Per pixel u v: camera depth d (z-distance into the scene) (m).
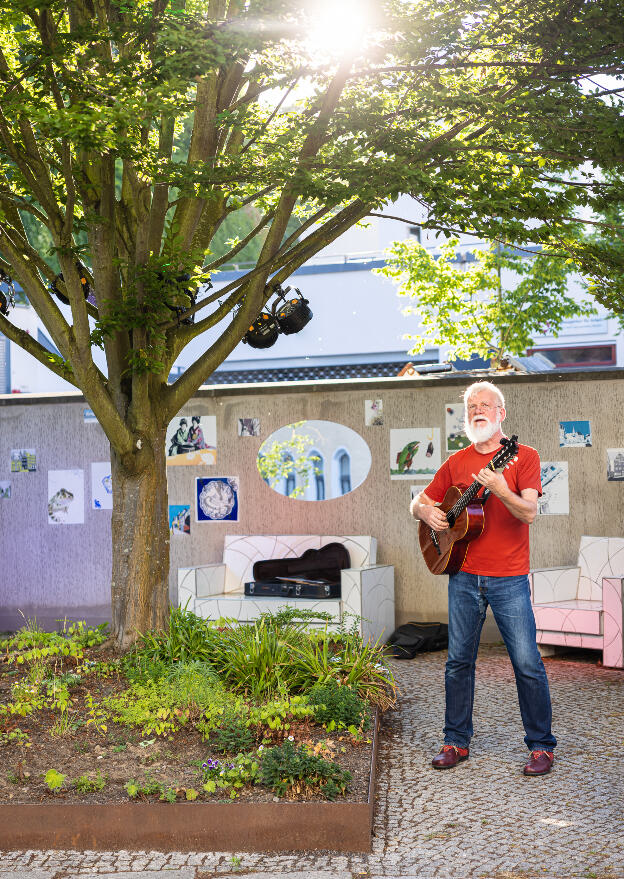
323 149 5.96
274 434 8.67
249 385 8.72
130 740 4.55
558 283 13.18
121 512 6.09
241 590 8.30
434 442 8.28
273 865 3.56
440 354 19.39
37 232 18.95
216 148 6.01
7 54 6.09
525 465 4.60
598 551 7.52
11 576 9.20
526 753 4.86
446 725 4.77
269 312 7.05
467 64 5.48
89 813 3.77
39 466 9.14
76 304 5.36
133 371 5.86
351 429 8.50
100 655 5.89
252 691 5.18
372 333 20.02
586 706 5.80
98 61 5.26
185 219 5.96
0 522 9.22
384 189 5.03
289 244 5.99
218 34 4.85
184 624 6.05
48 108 4.93
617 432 7.82
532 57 5.88
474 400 4.69
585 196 5.84
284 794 3.88
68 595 9.05
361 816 3.70
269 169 5.22
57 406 9.10
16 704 4.93
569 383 7.95
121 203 6.28
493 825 3.90
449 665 4.76
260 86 5.73
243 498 8.72
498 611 4.63
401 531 8.34
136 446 5.97
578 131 5.57
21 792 3.96
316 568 7.91
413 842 3.75
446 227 5.68
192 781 4.04
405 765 4.71
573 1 5.45
